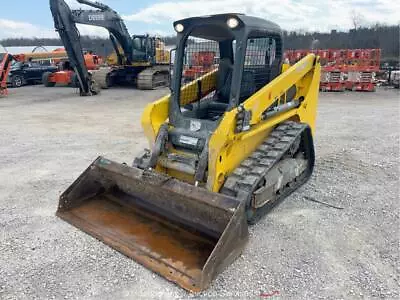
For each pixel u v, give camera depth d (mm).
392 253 3516
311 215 4289
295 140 4805
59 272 3238
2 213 4352
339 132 8406
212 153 3656
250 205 3797
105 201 4375
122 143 7504
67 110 11984
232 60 4691
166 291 3002
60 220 4141
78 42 15242
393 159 6348
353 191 4988
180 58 4234
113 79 19781
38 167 6031
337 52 16438
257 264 3338
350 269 3270
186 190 3459
